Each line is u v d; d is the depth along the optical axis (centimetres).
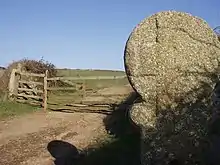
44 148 955
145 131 452
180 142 437
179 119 442
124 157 726
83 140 988
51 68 1736
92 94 1558
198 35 447
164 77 448
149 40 452
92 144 920
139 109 457
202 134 436
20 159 883
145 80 454
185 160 434
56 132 1102
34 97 1535
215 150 432
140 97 471
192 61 446
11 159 886
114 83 1942
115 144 830
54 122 1243
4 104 1485
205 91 441
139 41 455
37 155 904
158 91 450
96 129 1077
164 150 440
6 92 1573
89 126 1128
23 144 1002
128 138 846
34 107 1501
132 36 458
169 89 448
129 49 459
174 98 447
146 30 455
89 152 851
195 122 438
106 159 750
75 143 969
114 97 1465
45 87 1485
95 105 1359
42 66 1714
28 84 1590
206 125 438
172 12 451
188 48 446
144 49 452
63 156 879
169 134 441
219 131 447
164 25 450
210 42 446
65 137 1038
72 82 1722
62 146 958
